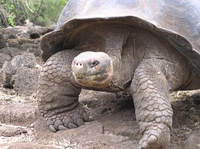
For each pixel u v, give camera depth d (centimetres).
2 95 270
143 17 188
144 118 178
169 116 178
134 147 184
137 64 196
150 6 195
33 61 301
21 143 183
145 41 195
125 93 260
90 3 198
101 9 192
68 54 204
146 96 180
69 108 205
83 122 207
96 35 199
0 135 199
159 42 195
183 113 230
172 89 200
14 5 534
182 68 201
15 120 218
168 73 195
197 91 276
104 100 250
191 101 253
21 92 275
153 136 173
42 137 197
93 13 191
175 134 202
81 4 206
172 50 197
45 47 211
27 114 220
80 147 184
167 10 198
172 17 197
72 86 202
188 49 190
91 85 175
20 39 485
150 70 187
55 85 202
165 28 191
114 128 202
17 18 638
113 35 194
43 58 223
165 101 180
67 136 195
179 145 190
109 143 188
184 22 199
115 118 217
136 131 195
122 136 194
